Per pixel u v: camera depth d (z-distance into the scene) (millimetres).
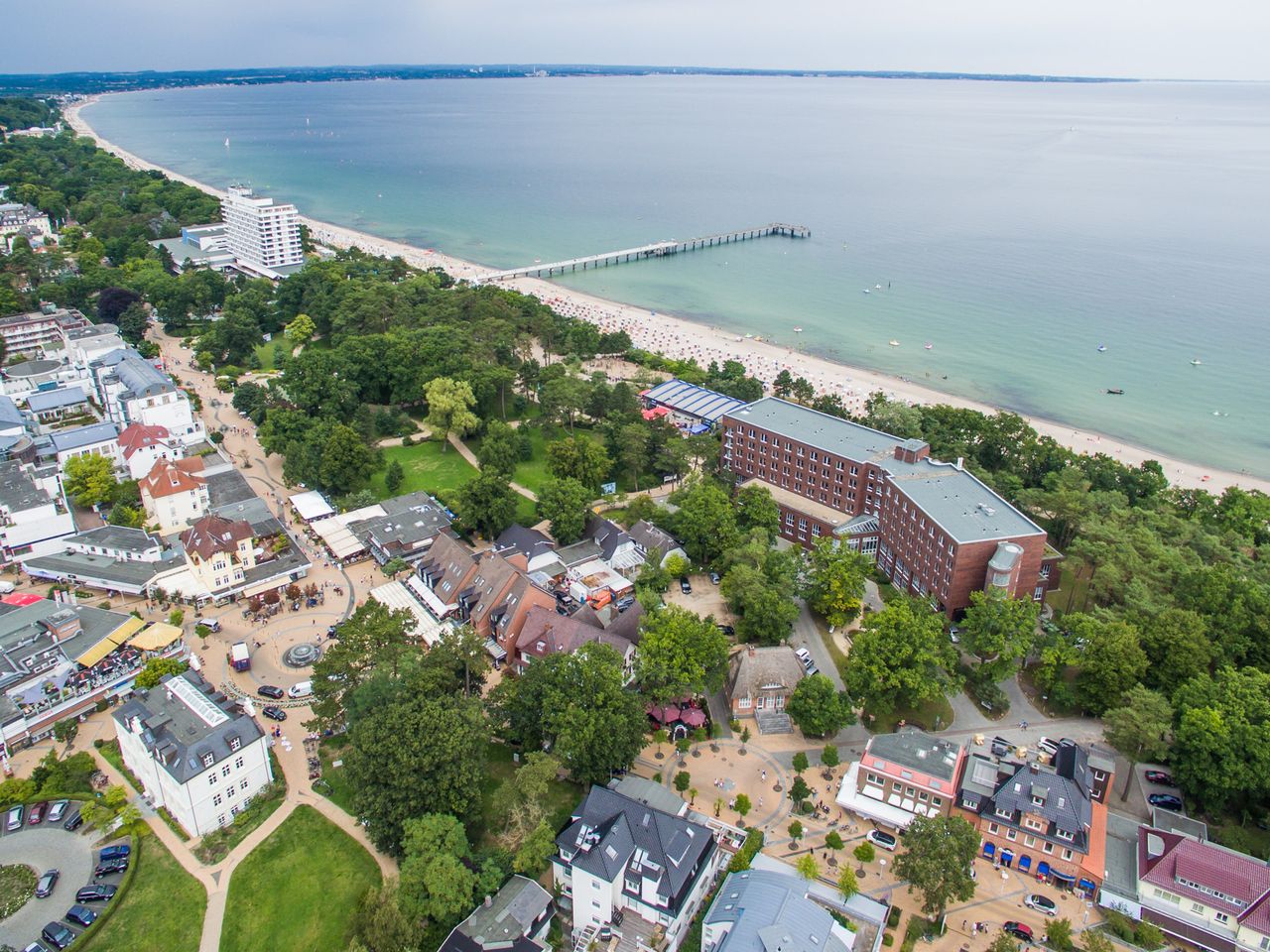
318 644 147750
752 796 118688
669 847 97938
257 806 114438
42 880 102375
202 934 96750
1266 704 118188
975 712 137375
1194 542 167625
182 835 109938
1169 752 119938
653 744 128250
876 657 130500
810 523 187375
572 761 114750
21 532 169625
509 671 142625
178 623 149875
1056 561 164000
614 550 172000
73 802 115125
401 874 97875
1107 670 131250
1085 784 113438
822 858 108875
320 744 125875
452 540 166750
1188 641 133375
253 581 162500
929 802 112312
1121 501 182500
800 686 127688
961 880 96562
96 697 133125
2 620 142500
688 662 128750
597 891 97438
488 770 122125
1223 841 111312
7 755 122812
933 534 156375
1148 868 103562
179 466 199500
